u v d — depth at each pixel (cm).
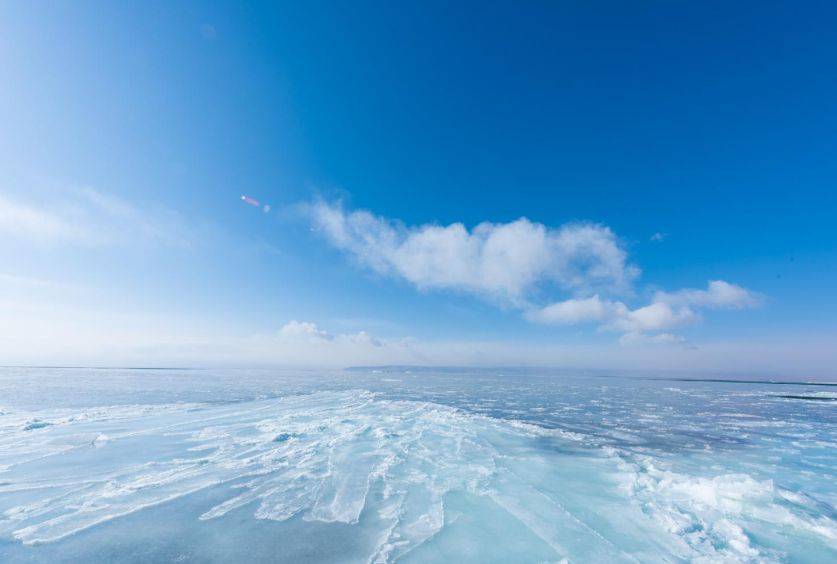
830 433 1454
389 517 630
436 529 591
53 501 666
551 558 512
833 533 595
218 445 1077
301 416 1605
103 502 664
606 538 572
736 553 540
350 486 769
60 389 2744
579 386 4012
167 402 2042
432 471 882
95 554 496
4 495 691
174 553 504
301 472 849
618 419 1738
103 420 1436
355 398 2395
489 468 914
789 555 539
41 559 482
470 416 1725
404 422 1520
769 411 2134
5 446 1033
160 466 875
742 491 753
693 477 862
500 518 636
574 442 1228
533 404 2270
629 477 860
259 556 501
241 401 2139
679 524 615
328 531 576
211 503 671
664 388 4028
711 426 1578
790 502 730
